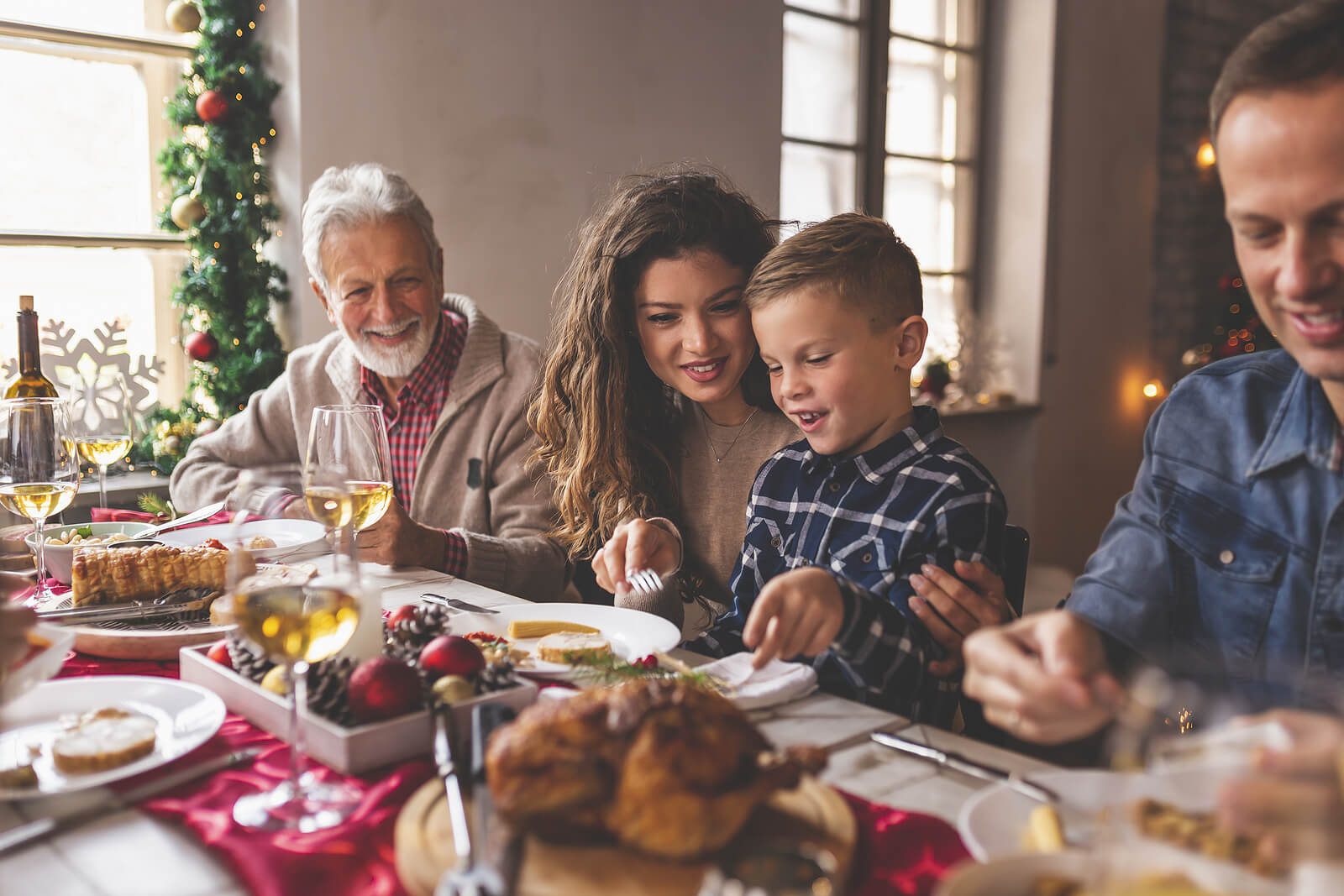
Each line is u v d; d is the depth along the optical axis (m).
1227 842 0.38
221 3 2.47
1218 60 5.11
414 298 1.82
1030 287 4.50
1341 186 0.71
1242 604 1.00
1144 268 4.97
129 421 1.71
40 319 2.47
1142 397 5.07
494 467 1.88
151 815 0.67
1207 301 5.20
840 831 0.60
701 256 1.42
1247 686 0.47
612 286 1.51
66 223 2.54
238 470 1.98
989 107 4.56
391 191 1.82
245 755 0.75
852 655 0.94
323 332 2.62
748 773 0.58
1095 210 4.67
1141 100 4.82
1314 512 0.97
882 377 1.24
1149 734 0.43
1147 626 1.01
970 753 0.76
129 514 1.68
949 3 4.41
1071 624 0.69
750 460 1.57
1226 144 0.77
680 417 1.64
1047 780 0.67
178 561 1.15
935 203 4.47
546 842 0.59
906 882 0.59
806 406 1.24
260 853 0.61
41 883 0.58
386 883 0.59
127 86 2.59
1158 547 1.05
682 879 0.55
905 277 1.23
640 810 0.55
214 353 2.52
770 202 3.62
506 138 2.89
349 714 0.77
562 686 0.93
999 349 4.56
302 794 0.69
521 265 2.96
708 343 1.43
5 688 0.70
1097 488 4.89
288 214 2.57
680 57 3.28
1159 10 4.84
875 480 1.23
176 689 0.85
